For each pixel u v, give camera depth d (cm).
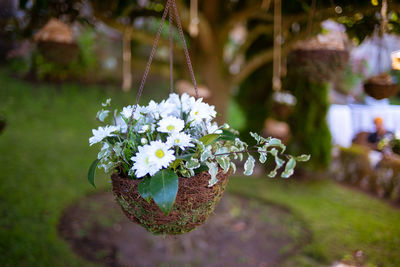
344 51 216
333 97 590
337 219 348
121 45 792
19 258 250
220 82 334
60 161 459
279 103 410
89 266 251
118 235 297
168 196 98
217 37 324
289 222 338
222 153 118
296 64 224
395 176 404
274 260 274
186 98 129
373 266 267
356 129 552
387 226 333
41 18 254
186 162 108
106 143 118
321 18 232
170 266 260
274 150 115
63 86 707
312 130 436
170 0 124
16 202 335
